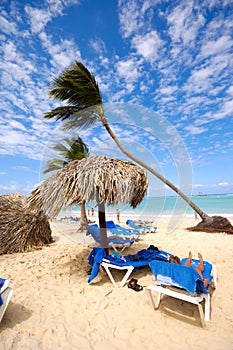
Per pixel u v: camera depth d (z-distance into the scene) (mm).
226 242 6355
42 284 3662
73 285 3570
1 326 2479
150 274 3896
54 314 2723
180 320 2537
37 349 2115
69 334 2332
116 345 2152
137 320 2549
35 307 2900
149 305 2867
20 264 4773
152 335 2285
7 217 5957
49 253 5594
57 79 7465
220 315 2615
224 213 19500
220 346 2100
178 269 2514
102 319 2590
